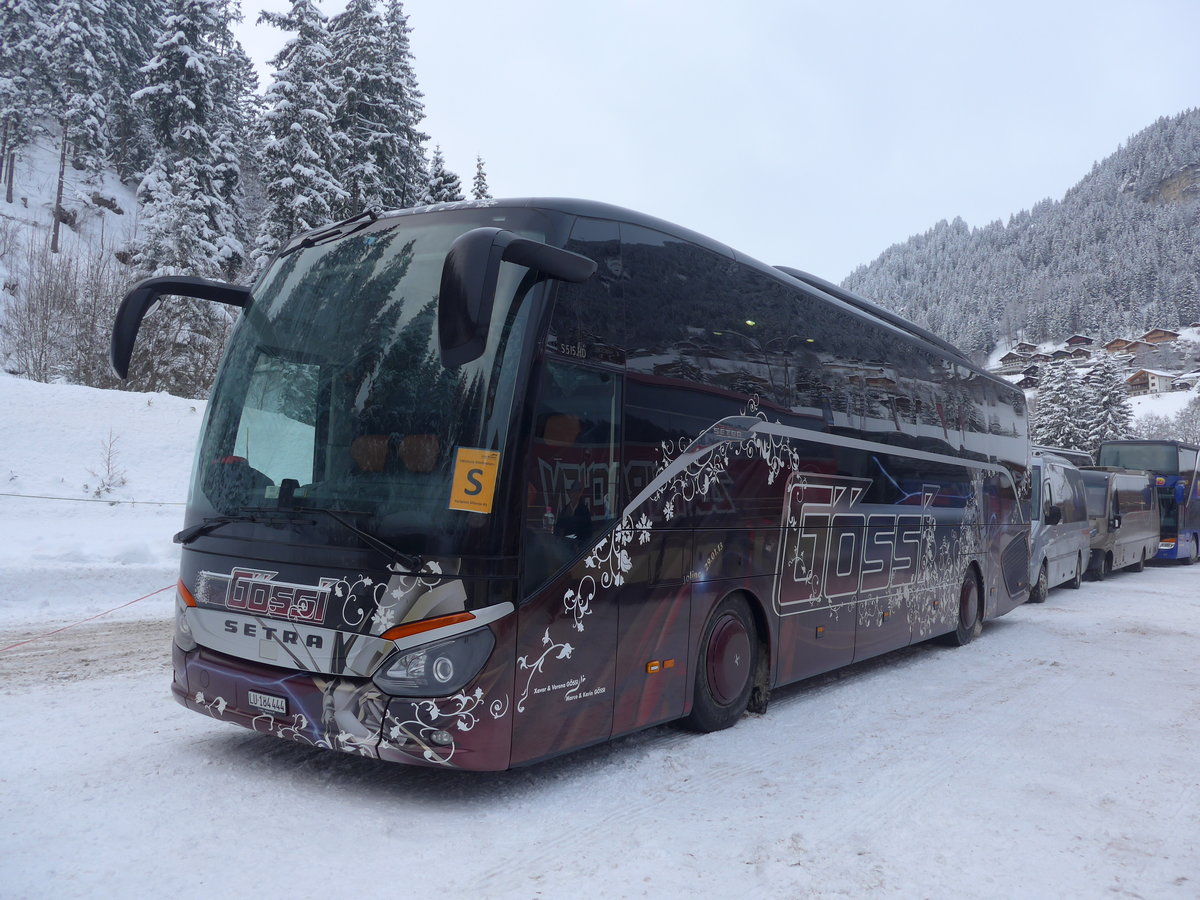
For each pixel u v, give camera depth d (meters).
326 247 5.49
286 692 4.63
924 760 6.01
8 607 10.55
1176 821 4.96
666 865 4.06
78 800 4.48
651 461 5.56
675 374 5.84
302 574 4.64
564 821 4.57
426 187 45.88
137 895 3.48
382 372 4.76
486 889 3.71
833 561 7.87
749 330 6.77
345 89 40.22
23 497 17.17
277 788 4.82
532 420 4.65
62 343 31.81
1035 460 17.36
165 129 51.44
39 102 72.19
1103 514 22.12
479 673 4.39
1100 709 7.76
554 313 4.85
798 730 6.68
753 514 6.64
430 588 4.37
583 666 4.97
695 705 6.22
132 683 7.10
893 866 4.17
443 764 4.36
